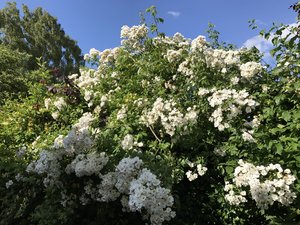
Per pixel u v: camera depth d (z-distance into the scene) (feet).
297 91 14.19
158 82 18.03
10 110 23.16
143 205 9.58
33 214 12.30
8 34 100.63
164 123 14.78
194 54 17.16
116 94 18.94
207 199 14.78
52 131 19.80
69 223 11.94
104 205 11.90
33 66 97.04
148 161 12.18
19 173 14.12
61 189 12.21
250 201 13.10
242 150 13.76
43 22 106.32
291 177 11.38
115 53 22.06
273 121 14.74
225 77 16.38
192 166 14.48
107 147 12.91
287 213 12.05
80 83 21.18
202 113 15.06
